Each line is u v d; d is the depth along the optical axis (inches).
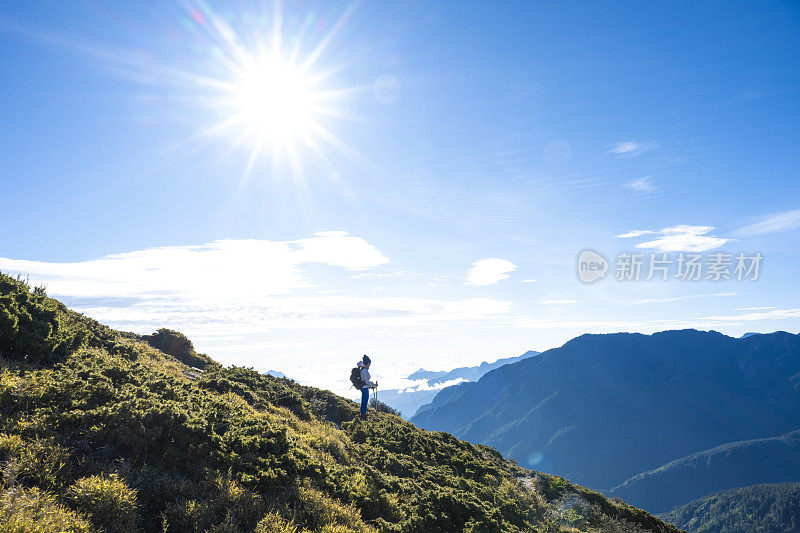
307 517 267.7
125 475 229.1
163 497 231.9
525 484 639.8
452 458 596.4
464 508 389.4
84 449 242.5
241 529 228.5
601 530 511.5
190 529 218.2
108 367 366.0
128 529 197.9
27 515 175.6
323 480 324.8
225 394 491.2
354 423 631.8
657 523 595.5
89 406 277.9
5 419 239.3
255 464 292.5
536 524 471.2
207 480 257.0
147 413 282.8
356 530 274.8
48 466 212.7
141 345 633.6
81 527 181.9
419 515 351.3
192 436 292.2
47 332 370.6
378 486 381.4
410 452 570.6
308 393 723.4
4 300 374.6
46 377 296.4
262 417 420.8
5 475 197.8
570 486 650.8
